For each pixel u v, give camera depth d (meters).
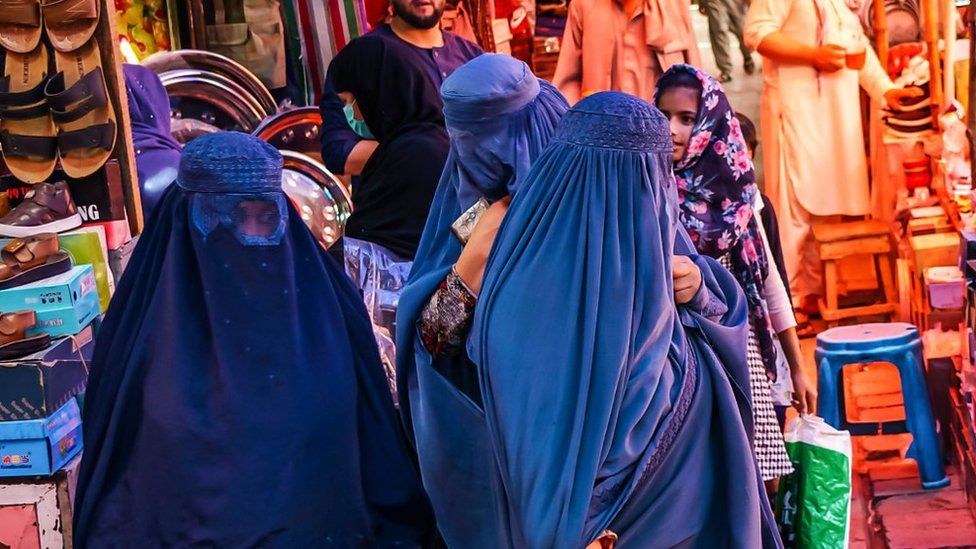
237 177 2.63
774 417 3.27
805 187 5.10
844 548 3.34
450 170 2.46
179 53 4.68
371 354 2.87
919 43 4.87
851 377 4.72
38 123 3.60
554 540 2.07
